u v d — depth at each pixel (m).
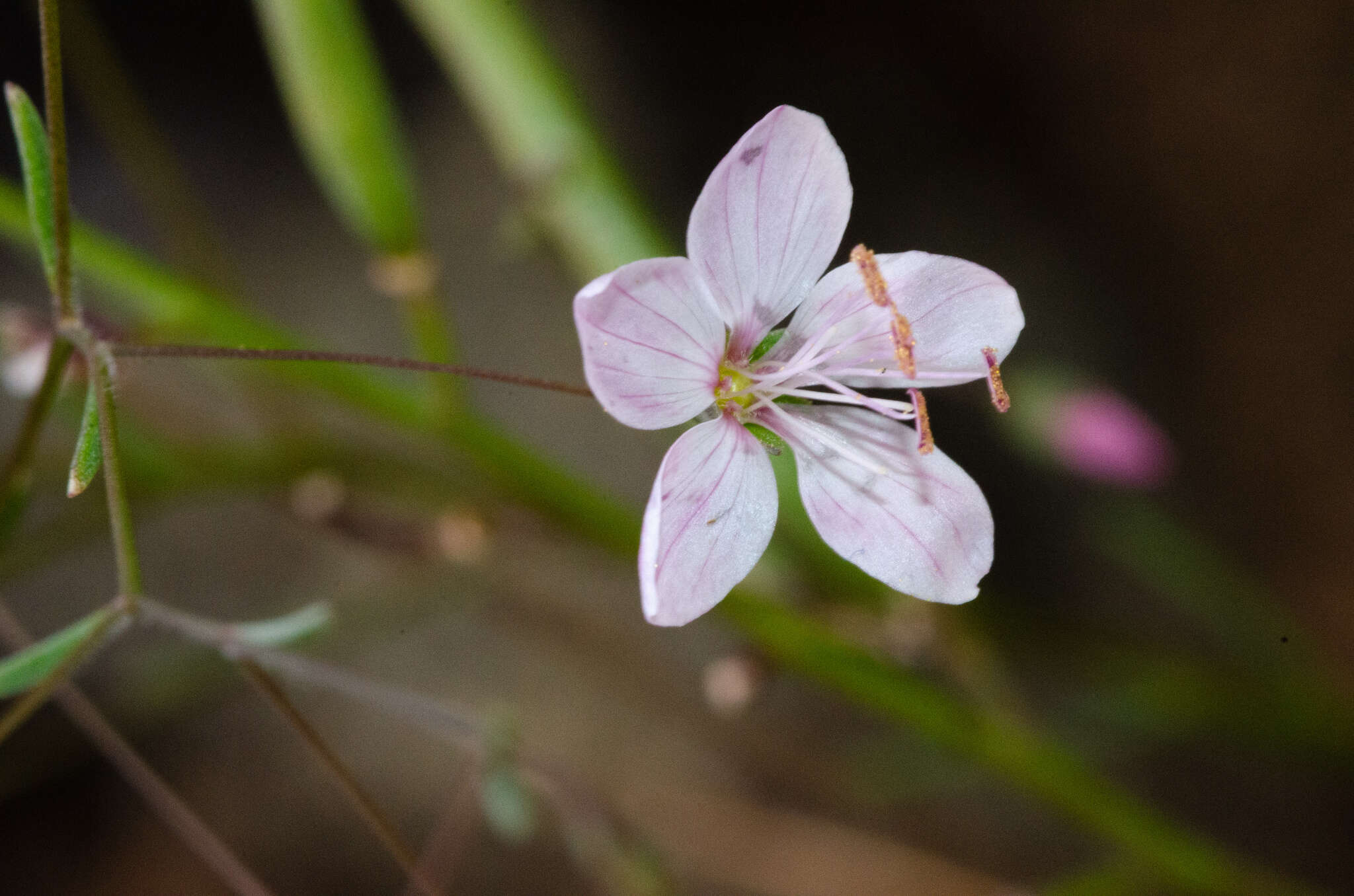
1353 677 0.16
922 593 0.11
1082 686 0.15
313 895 0.15
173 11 0.16
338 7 0.11
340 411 0.15
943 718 0.12
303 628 0.11
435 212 0.17
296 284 0.17
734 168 0.10
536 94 0.13
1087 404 0.14
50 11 0.10
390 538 0.12
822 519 0.11
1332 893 0.17
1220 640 0.17
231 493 0.14
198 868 0.15
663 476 0.10
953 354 0.11
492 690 0.16
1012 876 0.16
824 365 0.11
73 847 0.15
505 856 0.16
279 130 0.17
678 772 0.16
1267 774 0.17
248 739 0.16
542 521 0.13
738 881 0.16
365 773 0.16
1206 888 0.12
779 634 0.12
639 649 0.16
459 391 0.12
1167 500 0.17
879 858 0.16
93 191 0.16
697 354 0.11
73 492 0.10
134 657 0.15
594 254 0.13
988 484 0.17
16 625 0.11
